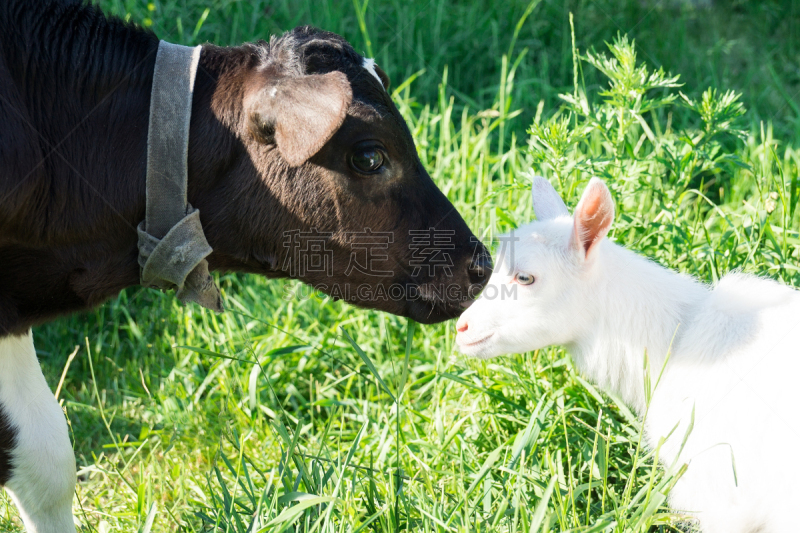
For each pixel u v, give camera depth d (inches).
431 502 111.8
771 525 99.1
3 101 95.7
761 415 99.6
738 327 107.8
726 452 101.0
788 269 139.8
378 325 163.0
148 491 122.0
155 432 142.5
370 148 101.1
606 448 106.9
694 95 223.8
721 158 143.6
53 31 102.2
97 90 102.0
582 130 144.7
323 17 235.3
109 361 166.6
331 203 103.0
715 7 279.6
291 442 110.8
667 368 111.0
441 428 125.7
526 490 115.4
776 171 189.6
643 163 147.6
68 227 101.4
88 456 146.0
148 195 100.3
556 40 246.1
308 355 159.5
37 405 111.0
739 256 145.2
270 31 230.1
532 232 115.7
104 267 105.3
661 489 97.1
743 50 259.4
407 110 201.3
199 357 162.7
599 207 107.0
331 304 169.3
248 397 144.9
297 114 90.4
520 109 205.3
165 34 219.3
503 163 188.5
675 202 147.5
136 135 102.0
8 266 102.0
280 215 104.1
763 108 232.5
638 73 142.1
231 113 101.9
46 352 167.0
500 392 134.2
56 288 105.3
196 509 122.9
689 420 106.2
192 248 101.7
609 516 101.7
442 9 241.9
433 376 144.6
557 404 129.7
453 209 111.3
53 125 100.9
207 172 102.4
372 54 227.8
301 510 95.6
